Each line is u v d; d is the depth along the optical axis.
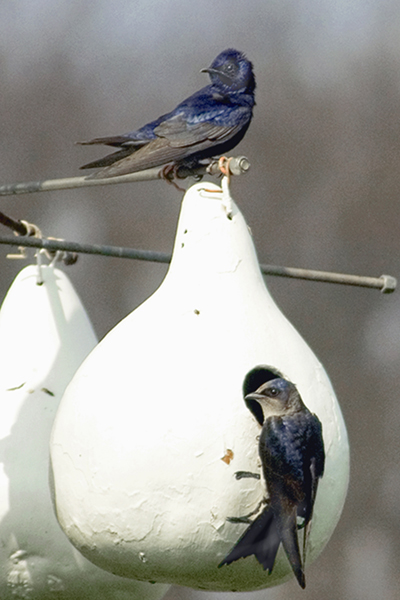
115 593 7.65
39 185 7.74
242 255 6.82
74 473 6.58
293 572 6.35
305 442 6.34
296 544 6.26
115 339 6.72
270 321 6.66
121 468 6.38
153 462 6.32
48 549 7.45
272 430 6.30
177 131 7.75
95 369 6.66
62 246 7.53
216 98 8.07
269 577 6.60
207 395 6.35
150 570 6.55
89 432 6.52
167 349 6.51
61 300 8.07
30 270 8.16
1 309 8.15
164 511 6.32
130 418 6.41
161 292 6.83
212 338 6.50
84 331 8.07
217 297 6.65
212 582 6.57
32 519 7.42
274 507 6.27
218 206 6.89
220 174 7.12
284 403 6.37
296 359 6.57
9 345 7.89
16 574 7.49
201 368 6.41
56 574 7.50
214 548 6.33
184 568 6.46
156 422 6.35
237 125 7.91
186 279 6.75
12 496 7.43
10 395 7.71
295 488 6.29
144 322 6.70
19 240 7.41
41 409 7.65
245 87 8.23
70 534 6.75
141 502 6.35
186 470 6.29
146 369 6.48
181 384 6.39
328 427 6.52
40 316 7.96
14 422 7.60
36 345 7.87
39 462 7.50
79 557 7.49
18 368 7.80
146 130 8.12
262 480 6.28
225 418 6.31
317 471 6.37
